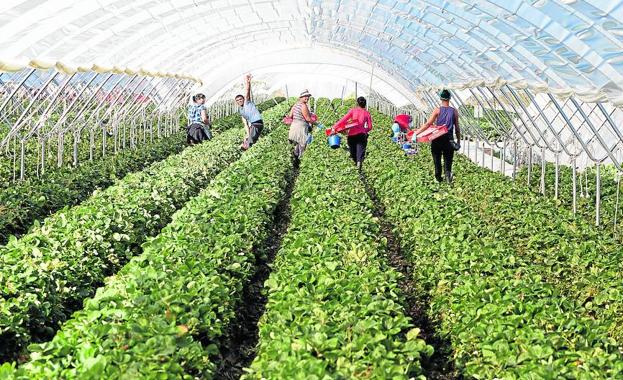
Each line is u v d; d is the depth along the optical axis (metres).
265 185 19.06
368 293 9.31
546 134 31.84
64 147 29.27
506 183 21.98
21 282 10.32
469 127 33.66
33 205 17.05
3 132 30.36
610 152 16.81
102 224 13.72
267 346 7.88
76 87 35.34
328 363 7.41
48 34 17.25
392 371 7.05
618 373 7.16
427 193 17.70
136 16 21.30
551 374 6.87
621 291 10.49
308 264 10.76
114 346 7.61
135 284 9.52
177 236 12.64
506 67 21.12
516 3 15.01
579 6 12.74
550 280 12.34
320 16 27.58
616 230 17.03
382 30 27.78
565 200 21.62
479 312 8.94
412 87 39.28
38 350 7.63
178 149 33.12
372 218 14.96
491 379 7.57
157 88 40.00
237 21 28.09
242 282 11.84
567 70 16.56
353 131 25.81
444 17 19.80
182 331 8.01
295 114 26.75
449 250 12.18
